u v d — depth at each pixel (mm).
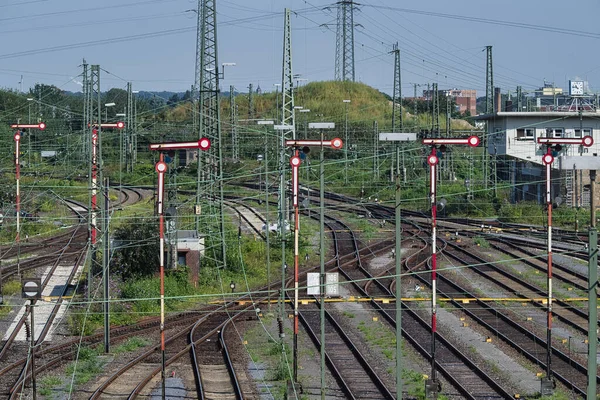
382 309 104812
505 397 68562
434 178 72688
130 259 121250
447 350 86312
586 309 104438
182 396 70938
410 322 100000
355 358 84062
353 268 138500
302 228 175125
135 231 122875
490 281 125750
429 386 67500
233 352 87062
